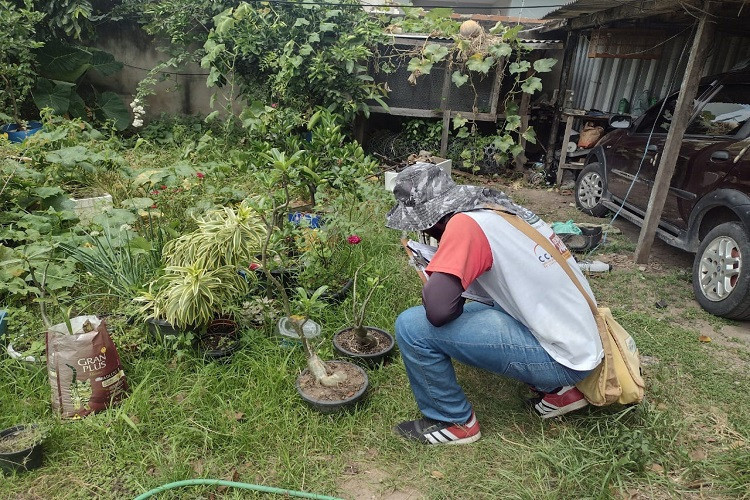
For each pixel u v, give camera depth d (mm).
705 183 3973
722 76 4453
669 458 2223
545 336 1981
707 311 3742
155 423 2326
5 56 6477
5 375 2547
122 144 6711
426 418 2328
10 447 2074
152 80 7531
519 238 1946
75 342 2244
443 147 7586
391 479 2125
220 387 2549
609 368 2090
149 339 2842
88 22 7375
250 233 2879
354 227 3576
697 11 4082
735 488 2082
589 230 4848
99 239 3516
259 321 3021
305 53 6496
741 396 2715
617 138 5574
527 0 11125
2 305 3107
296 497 2021
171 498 1983
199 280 2672
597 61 7969
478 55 7000
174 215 4223
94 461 2146
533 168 7891
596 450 2178
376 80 7484
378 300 3361
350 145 3705
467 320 2084
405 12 8305
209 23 7512
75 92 7414
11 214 3613
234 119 7570
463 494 2061
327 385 2488
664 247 5066
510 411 2498
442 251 1890
